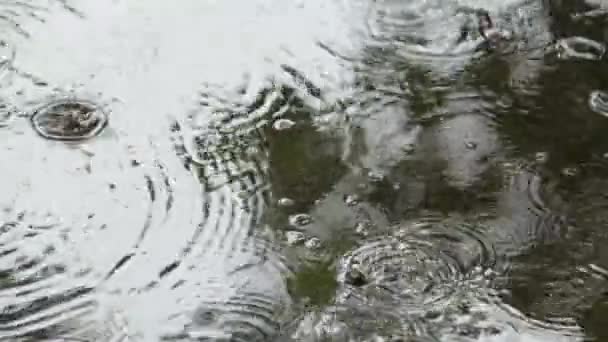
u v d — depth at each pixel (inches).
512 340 20.2
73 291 20.6
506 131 23.2
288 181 22.2
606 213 21.8
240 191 22.0
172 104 23.5
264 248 21.2
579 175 22.4
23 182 22.0
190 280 20.8
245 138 22.9
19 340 20.1
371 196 22.0
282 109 23.5
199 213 21.6
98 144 22.7
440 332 20.3
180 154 22.6
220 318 20.4
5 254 21.0
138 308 20.5
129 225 21.5
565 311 20.6
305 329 20.3
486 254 21.2
